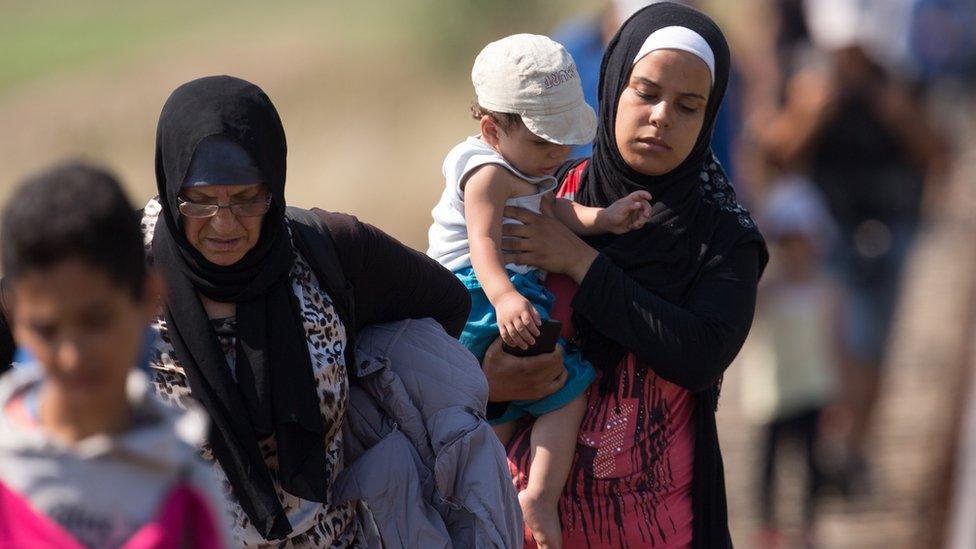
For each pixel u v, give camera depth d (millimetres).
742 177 29859
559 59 13070
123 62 116062
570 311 13641
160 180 11109
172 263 11172
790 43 35656
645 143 13086
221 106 10898
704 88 13062
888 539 25750
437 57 95375
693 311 13273
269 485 11250
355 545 12266
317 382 11516
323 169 74625
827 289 27516
